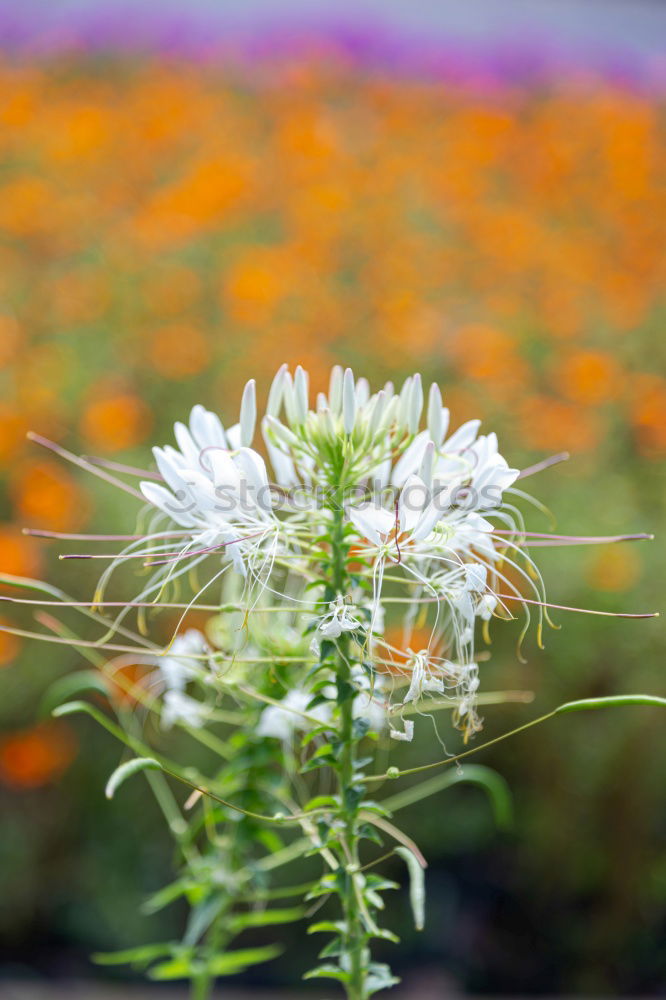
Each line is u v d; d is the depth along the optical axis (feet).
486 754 3.83
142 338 5.05
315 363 4.83
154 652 2.10
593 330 5.41
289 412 2.09
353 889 2.05
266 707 2.31
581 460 4.50
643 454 4.74
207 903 2.36
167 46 9.45
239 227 6.04
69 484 4.16
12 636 3.62
